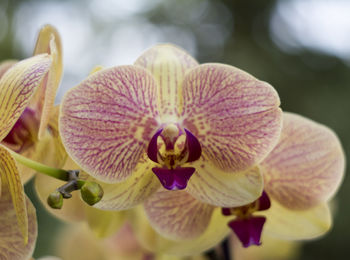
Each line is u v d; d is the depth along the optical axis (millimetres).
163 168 271
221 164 273
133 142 272
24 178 279
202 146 276
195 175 275
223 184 272
